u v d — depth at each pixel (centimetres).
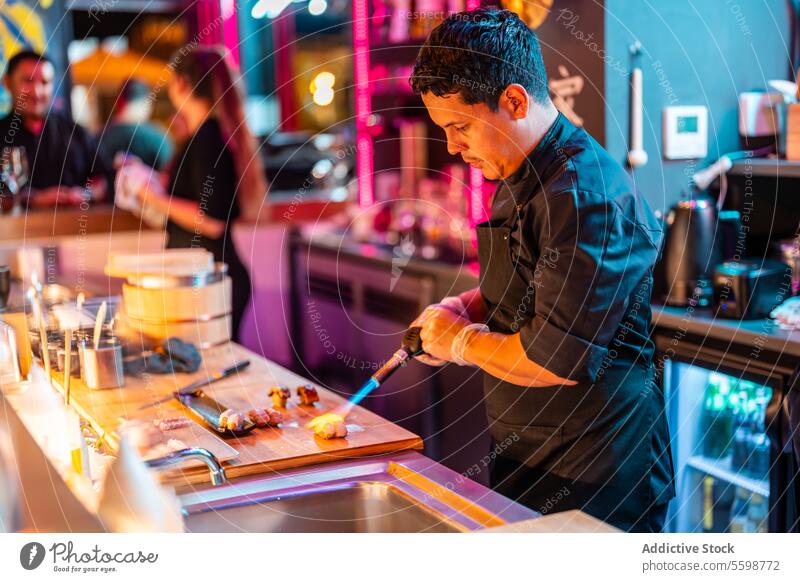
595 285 152
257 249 451
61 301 252
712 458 252
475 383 303
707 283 250
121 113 577
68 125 438
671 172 269
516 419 176
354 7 388
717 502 251
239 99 355
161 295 225
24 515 131
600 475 169
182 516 129
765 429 222
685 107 267
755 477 244
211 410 177
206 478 146
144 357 206
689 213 249
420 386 330
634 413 171
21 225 396
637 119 259
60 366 196
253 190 367
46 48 521
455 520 130
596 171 158
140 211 387
